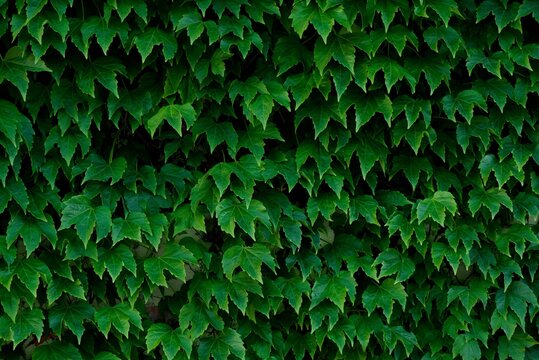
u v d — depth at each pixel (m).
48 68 2.08
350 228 2.52
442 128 2.46
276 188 2.48
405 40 2.26
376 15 2.34
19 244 2.31
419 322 2.61
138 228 2.18
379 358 2.55
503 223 2.60
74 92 2.18
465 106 2.33
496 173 2.44
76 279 2.25
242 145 2.29
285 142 2.42
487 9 2.34
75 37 2.10
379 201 2.48
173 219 2.30
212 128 2.26
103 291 2.33
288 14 2.29
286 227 2.35
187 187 2.32
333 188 2.34
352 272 2.42
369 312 2.43
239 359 2.38
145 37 2.15
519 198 2.52
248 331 2.41
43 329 2.33
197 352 2.36
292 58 2.27
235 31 2.16
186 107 2.20
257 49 2.33
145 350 2.40
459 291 2.50
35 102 2.15
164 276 2.24
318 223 2.46
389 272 2.43
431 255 2.48
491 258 2.50
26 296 2.17
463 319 2.52
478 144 2.44
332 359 2.57
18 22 2.04
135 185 2.25
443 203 2.37
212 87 2.26
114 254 2.23
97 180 2.22
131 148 2.33
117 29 2.13
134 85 2.32
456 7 2.26
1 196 2.12
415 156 2.45
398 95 2.41
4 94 2.18
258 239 2.41
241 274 2.35
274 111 2.42
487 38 2.41
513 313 2.54
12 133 2.05
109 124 2.32
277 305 2.39
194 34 2.12
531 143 2.48
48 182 2.24
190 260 2.27
